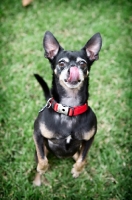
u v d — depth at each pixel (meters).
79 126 0.65
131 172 0.77
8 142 0.82
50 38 0.68
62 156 0.74
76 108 0.64
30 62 1.03
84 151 0.69
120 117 0.89
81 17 1.20
